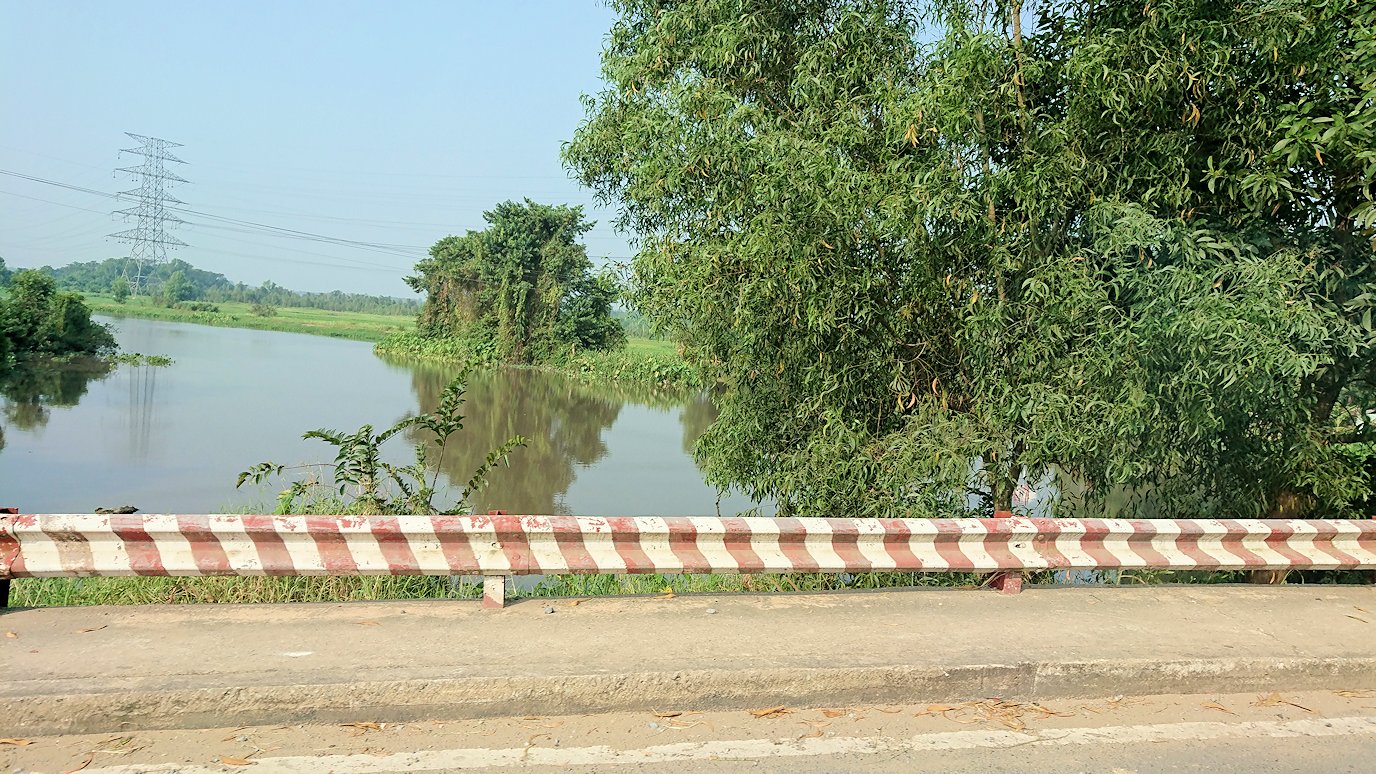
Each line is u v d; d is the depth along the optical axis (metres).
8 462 17.12
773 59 8.87
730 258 8.08
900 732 4.04
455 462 18.45
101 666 4.09
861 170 7.71
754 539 5.24
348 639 4.56
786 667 4.30
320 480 9.22
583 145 9.74
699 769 3.61
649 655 4.43
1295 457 7.27
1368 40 6.04
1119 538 5.68
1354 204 6.89
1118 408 6.62
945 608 5.43
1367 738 4.11
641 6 9.53
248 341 73.00
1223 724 4.23
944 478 7.40
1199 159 7.06
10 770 3.45
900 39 8.31
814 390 8.35
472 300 66.94
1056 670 4.52
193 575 4.76
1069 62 6.82
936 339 8.25
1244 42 6.69
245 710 3.88
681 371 46.22
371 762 3.59
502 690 4.07
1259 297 6.20
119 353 50.81
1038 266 7.10
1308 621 5.43
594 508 14.27
